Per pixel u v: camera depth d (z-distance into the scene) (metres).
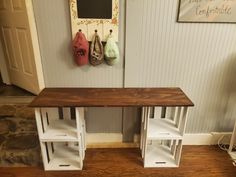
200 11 1.66
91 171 1.78
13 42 2.29
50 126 1.79
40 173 1.75
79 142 1.67
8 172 1.75
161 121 1.92
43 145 1.69
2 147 1.83
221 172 1.80
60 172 1.76
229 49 1.81
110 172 1.77
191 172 1.79
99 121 2.06
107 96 1.67
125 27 1.70
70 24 1.70
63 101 1.57
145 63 1.83
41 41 1.75
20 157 1.78
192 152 2.04
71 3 1.61
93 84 1.91
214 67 1.87
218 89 1.95
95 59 1.74
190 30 1.73
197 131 2.12
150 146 2.06
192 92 1.96
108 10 1.63
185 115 1.64
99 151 2.02
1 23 2.36
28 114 2.13
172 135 1.72
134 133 2.10
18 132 2.00
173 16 1.68
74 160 1.87
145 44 1.76
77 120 1.59
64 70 1.85
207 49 1.80
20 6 1.92
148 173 1.77
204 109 2.03
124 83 1.90
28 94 2.33
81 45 1.67
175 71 1.87
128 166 1.84
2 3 2.20
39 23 1.69
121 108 2.01
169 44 1.77
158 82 1.91
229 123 2.10
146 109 1.68
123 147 2.09
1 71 2.62
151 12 1.66
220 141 2.15
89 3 1.61
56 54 1.79
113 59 1.74
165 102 1.58
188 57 1.83
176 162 1.84
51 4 1.63
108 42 1.69
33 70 2.10
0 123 2.09
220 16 1.67
